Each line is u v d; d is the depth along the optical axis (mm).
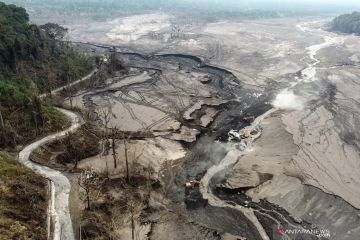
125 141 78562
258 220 60688
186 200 66188
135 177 68625
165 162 77188
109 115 98812
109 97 112500
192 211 63250
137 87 121625
